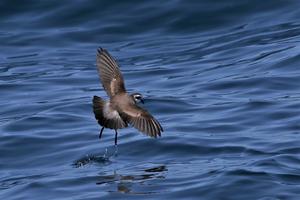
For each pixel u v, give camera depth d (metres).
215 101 18.50
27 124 17.44
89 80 21.27
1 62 23.25
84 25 24.67
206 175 13.76
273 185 13.17
